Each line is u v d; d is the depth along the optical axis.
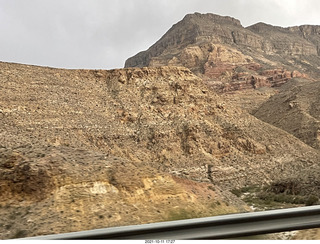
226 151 84.69
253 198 62.00
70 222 22.47
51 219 22.11
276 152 90.38
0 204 22.53
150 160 75.50
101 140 75.06
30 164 25.25
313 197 50.78
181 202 31.20
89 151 32.72
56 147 31.58
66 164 27.33
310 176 64.31
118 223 24.77
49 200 23.75
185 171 73.75
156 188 30.95
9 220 21.25
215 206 33.81
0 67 82.88
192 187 35.06
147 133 82.44
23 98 75.44
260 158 86.12
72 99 83.88
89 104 85.62
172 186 32.12
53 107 77.25
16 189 23.69
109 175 29.11
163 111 90.62
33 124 68.94
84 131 74.69
